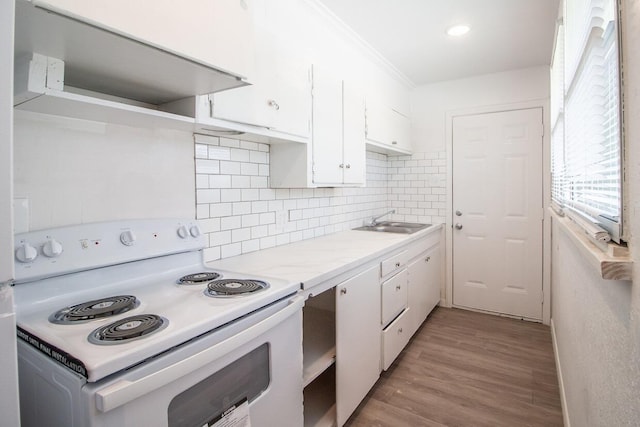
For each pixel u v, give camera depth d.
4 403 0.52
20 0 0.67
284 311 1.12
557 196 2.22
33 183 1.10
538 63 2.95
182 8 0.96
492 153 3.24
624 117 0.71
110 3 0.80
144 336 0.78
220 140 1.73
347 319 1.68
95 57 0.96
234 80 1.16
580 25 1.19
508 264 3.22
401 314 2.44
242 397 0.99
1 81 0.50
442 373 2.24
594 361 1.01
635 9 0.65
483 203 3.30
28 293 0.99
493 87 3.20
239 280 1.28
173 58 0.98
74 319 0.90
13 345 0.53
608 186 0.88
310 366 1.51
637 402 0.63
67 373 0.69
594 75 1.00
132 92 1.26
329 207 2.71
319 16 2.07
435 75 3.23
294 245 2.18
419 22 2.22
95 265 1.14
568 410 1.60
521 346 2.62
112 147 1.30
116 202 1.31
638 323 0.62
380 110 2.83
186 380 0.80
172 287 1.22
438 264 3.41
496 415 1.82
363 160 2.53
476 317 3.23
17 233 1.01
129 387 0.67
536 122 3.04
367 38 2.45
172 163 1.51
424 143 3.54
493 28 2.30
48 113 1.12
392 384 2.12
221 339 0.91
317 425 1.58
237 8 1.14
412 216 3.63
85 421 0.65
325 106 2.06
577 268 1.36
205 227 1.67
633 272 0.65
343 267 1.62
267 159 2.04
